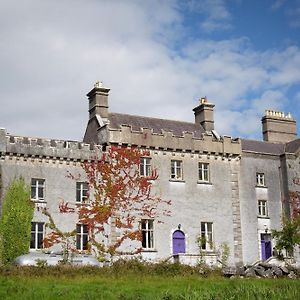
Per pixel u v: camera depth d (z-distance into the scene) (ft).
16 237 118.01
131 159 131.34
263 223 146.30
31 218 120.47
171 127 150.20
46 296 65.57
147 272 98.84
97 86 142.51
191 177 139.13
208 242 137.28
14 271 90.99
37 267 94.99
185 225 135.23
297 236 133.49
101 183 128.47
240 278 98.27
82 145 128.98
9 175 121.08
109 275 93.04
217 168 143.54
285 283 80.64
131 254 126.21
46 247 120.57
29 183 122.31
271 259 132.57
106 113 142.51
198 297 64.39
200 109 156.56
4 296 65.31
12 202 119.65
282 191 151.94
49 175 124.88
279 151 163.63
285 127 174.29
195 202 138.10
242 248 140.87
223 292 68.44
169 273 99.86
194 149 140.26
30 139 124.36
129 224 128.06
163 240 131.54
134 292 70.85
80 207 125.49
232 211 142.31
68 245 122.62
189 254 125.90
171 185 135.95
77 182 127.24
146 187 132.16
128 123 144.05
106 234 125.90
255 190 147.74
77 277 88.84
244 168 147.95
